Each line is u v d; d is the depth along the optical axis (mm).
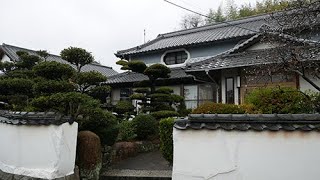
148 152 10391
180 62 17812
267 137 4352
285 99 6465
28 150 6113
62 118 5883
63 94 6508
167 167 7938
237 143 4445
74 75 7852
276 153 4293
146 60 18984
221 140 4512
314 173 4121
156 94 12109
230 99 11562
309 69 6832
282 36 6895
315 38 8602
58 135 5703
